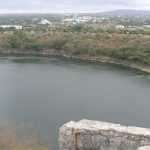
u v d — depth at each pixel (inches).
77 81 2416.3
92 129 341.4
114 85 2292.1
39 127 1286.9
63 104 1733.5
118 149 337.1
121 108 1689.2
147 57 3132.4
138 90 2138.3
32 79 2469.2
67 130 347.3
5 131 1101.7
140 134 328.8
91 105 1732.3
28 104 1715.1
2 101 1775.3
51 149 1010.7
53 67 3075.8
